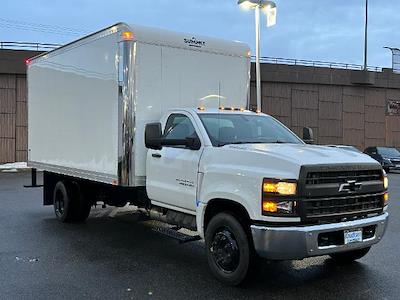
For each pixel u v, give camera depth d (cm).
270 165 531
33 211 1131
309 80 3884
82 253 729
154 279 600
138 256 714
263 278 602
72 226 941
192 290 558
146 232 885
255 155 549
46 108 1015
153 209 762
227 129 661
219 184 580
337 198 534
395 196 1542
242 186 546
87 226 941
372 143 4175
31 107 1102
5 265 660
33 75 1088
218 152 597
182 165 651
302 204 510
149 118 749
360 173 561
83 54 849
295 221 512
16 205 1230
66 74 918
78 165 875
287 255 512
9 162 3045
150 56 749
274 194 514
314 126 3950
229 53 842
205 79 813
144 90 743
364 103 4138
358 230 548
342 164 538
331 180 533
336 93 4025
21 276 610
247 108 872
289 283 584
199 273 626
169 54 770
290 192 510
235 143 636
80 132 866
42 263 671
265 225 522
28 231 891
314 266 657
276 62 3803
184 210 663
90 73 826
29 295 539
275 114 3816
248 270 550
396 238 841
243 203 541
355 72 4038
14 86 3042
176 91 778
